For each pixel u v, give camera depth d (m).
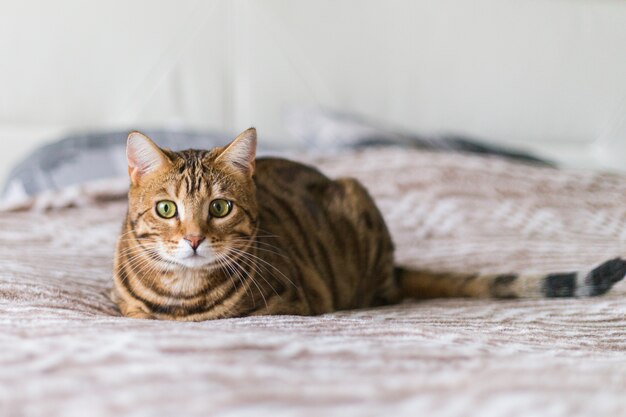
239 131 2.96
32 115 2.75
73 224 1.99
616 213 2.19
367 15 3.00
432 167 2.31
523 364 0.80
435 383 0.69
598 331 1.20
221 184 1.29
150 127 2.67
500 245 1.91
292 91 2.97
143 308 1.29
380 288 1.67
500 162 2.42
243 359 0.74
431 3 3.05
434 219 2.09
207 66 2.86
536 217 2.12
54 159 2.32
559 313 1.32
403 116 3.11
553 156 3.20
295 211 1.56
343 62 3.00
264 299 1.29
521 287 1.49
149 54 2.80
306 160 2.32
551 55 3.20
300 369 0.72
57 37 2.72
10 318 0.97
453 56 3.11
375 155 2.39
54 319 0.98
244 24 2.89
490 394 0.66
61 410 0.59
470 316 1.28
